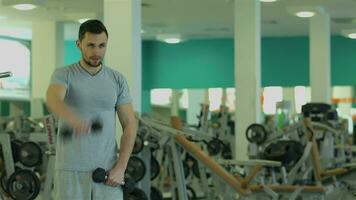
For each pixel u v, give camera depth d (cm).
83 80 331
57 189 334
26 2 1042
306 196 684
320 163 913
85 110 330
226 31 1538
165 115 1700
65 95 330
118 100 343
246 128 1013
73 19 1298
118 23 780
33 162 722
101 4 1145
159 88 1711
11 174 712
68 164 330
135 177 704
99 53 328
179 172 677
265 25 1437
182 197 677
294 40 1644
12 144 734
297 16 1265
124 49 777
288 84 1645
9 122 927
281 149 789
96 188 330
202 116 1084
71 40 1658
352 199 875
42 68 1334
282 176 793
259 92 1036
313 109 1168
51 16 1274
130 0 778
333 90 1620
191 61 1695
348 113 1606
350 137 1346
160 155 950
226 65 1675
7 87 1538
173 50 1706
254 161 680
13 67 1562
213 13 1262
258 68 1034
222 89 1677
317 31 1262
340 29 1503
